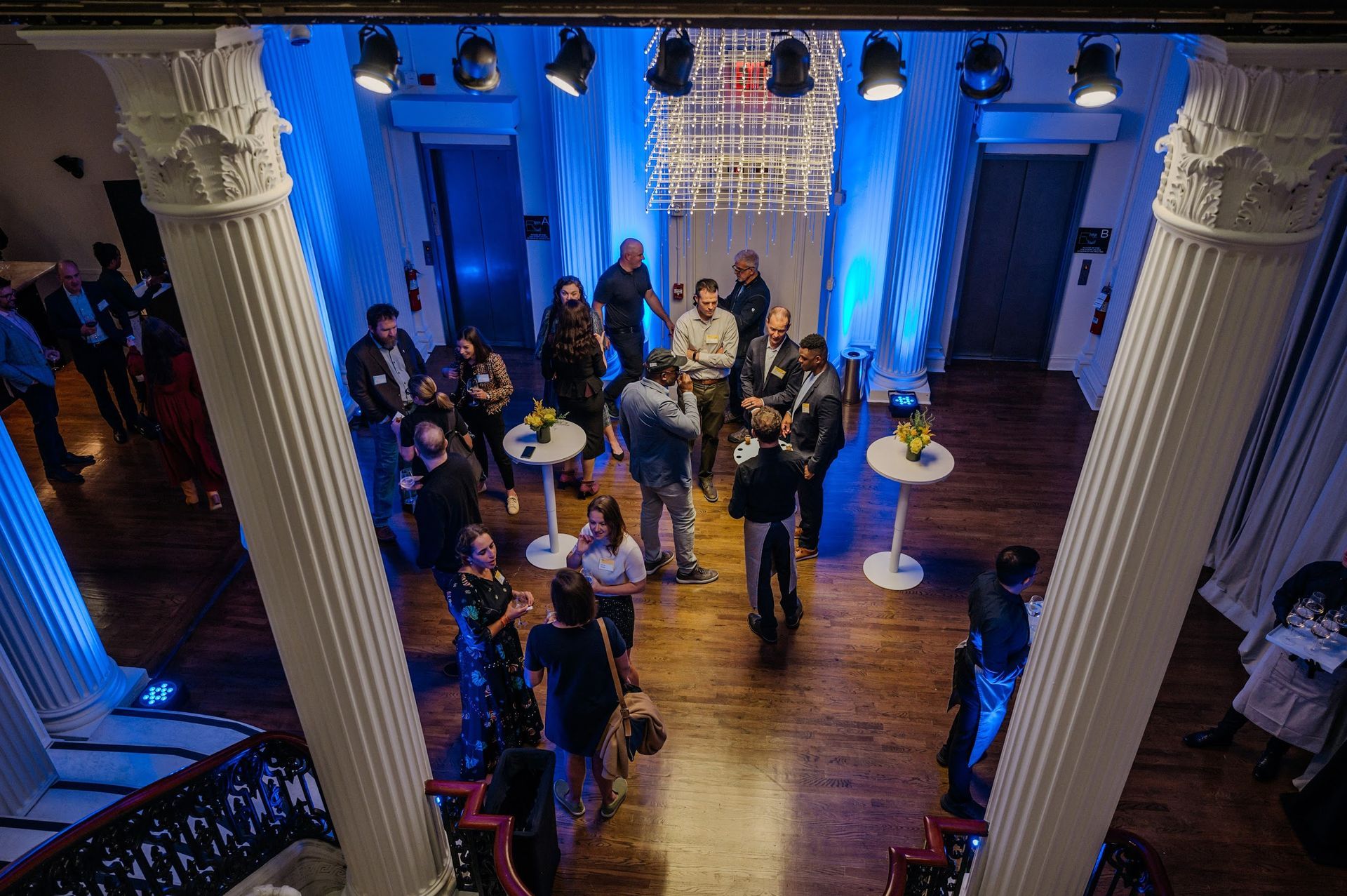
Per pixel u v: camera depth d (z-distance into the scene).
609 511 4.77
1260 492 5.92
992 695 4.39
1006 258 8.92
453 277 9.42
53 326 7.63
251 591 6.43
